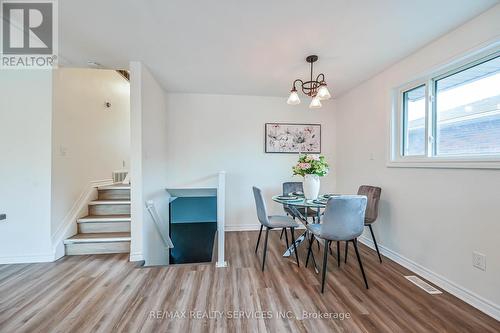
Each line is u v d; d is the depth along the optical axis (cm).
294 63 267
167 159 386
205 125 394
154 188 312
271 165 406
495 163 165
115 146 410
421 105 247
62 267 245
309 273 236
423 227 228
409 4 167
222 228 273
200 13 178
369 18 183
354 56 248
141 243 262
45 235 257
